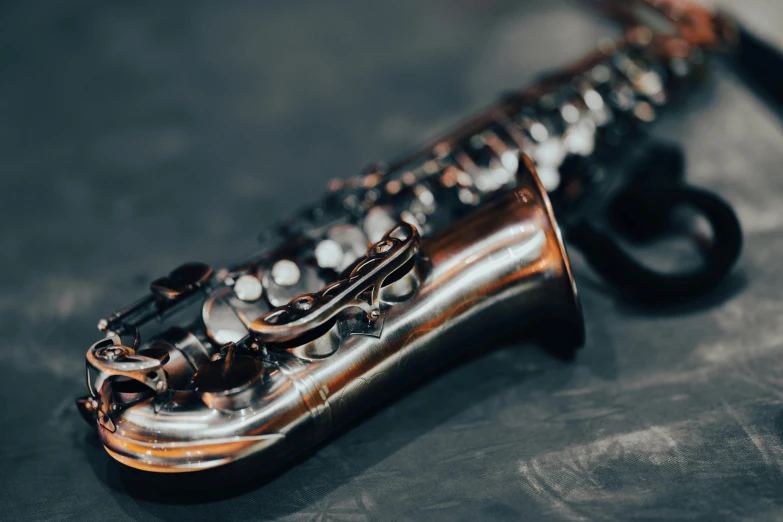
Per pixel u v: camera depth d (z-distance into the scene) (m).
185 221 0.91
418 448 0.67
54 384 0.75
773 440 0.65
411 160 0.80
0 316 0.81
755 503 0.62
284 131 1.01
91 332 0.79
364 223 0.75
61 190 0.95
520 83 1.04
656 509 0.62
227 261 0.85
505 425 0.68
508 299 0.68
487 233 0.68
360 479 0.66
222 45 1.21
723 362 0.70
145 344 0.65
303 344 0.63
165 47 1.22
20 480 0.68
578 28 1.12
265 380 0.62
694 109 0.94
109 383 0.62
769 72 0.96
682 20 0.90
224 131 1.02
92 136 1.03
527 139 0.84
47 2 1.36
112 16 1.31
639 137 0.89
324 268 0.70
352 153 0.97
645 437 0.66
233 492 0.65
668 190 0.76
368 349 0.65
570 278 0.67
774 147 0.89
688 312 0.74
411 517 0.63
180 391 0.62
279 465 0.64
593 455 0.66
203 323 0.66
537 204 0.68
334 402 0.64
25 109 1.10
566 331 0.71
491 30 1.16
